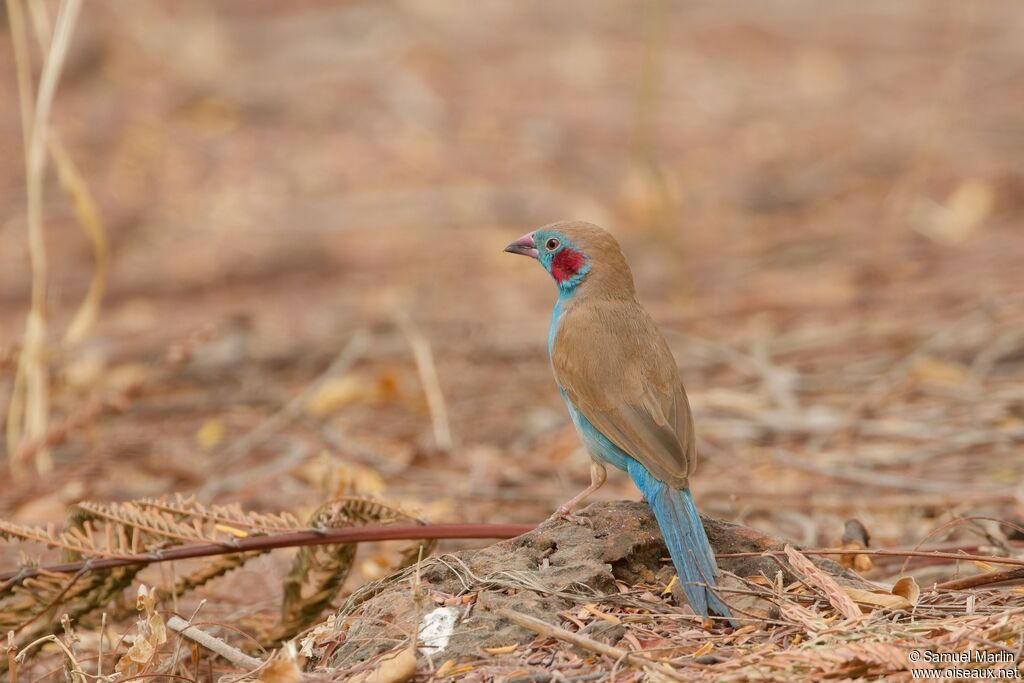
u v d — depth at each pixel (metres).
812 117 22.83
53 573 7.75
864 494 10.26
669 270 17.33
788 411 12.32
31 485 11.32
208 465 11.88
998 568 7.98
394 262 18.12
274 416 13.25
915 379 12.59
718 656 6.14
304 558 8.16
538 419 12.80
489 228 19.02
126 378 13.73
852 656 5.79
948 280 15.70
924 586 7.82
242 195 20.05
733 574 7.02
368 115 22.75
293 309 16.55
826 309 15.24
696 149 21.66
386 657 6.31
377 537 8.01
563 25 27.80
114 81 23.38
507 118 22.66
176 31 25.28
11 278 17.56
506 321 15.86
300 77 24.23
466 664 6.26
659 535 7.29
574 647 6.34
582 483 11.23
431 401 12.20
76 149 21.22
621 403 7.91
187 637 7.19
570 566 6.95
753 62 25.72
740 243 18.11
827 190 19.78
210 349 14.95
